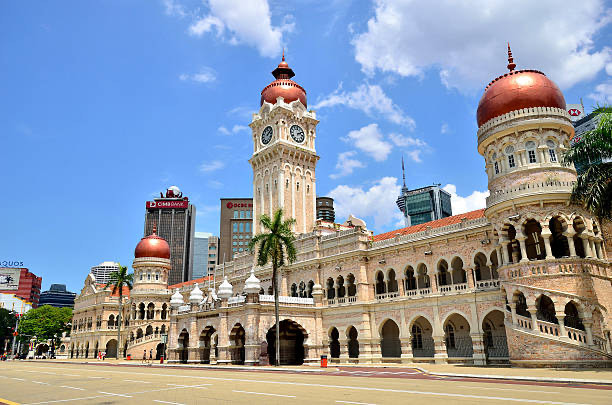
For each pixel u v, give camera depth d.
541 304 42.97
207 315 64.12
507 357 46.97
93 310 105.75
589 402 17.06
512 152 44.03
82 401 21.20
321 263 65.19
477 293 48.03
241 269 80.06
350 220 81.12
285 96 81.94
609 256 43.31
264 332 56.56
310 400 19.06
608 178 35.06
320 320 62.66
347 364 56.72
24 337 134.00
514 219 41.84
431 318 52.09
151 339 89.56
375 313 57.94
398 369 43.41
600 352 35.25
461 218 56.88
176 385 27.80
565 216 40.16
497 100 45.00
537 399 18.03
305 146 81.12
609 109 36.34
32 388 29.00
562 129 43.38
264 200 79.12
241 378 32.72
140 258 98.56
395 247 57.06
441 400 18.12
